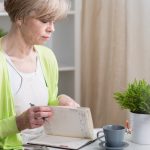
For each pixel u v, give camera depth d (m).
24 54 1.70
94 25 2.89
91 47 2.93
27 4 1.54
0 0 2.77
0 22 2.96
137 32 2.61
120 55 2.68
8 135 1.48
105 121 2.90
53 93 1.83
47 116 1.49
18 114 1.62
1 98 1.56
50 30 1.62
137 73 2.64
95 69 2.94
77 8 2.85
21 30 1.63
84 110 1.47
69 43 3.03
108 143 1.43
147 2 2.55
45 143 1.50
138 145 1.47
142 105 1.45
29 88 1.67
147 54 2.58
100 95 2.90
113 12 2.70
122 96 1.51
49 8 1.54
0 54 1.61
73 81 3.09
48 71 1.82
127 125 1.66
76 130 1.54
